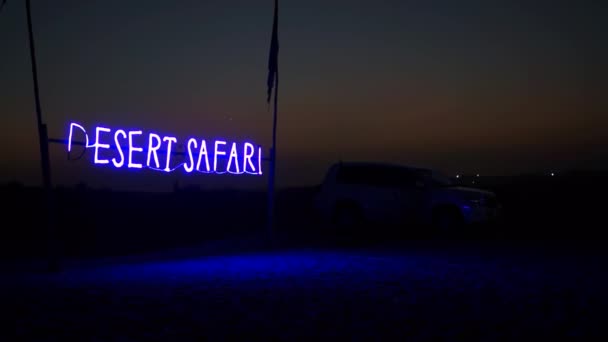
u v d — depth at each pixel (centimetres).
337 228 1898
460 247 1462
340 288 876
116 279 983
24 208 2705
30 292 835
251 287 884
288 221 2455
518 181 4316
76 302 758
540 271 1047
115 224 2398
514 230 1870
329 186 1923
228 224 2408
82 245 1895
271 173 1631
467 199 1772
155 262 1328
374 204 1847
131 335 598
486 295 819
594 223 1980
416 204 1827
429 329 632
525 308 734
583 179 3894
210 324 647
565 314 700
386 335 609
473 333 617
